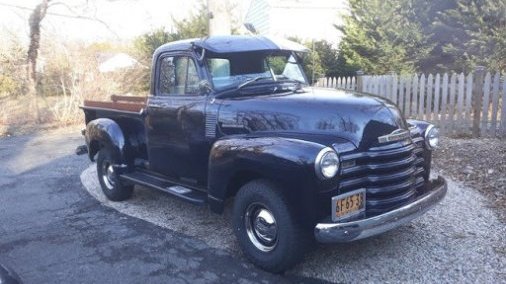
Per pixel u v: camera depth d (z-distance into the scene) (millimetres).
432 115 9758
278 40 5598
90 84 16016
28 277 4398
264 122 4430
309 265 4359
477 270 4109
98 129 6539
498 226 4969
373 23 12102
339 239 3721
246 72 5215
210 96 4926
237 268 4395
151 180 5879
